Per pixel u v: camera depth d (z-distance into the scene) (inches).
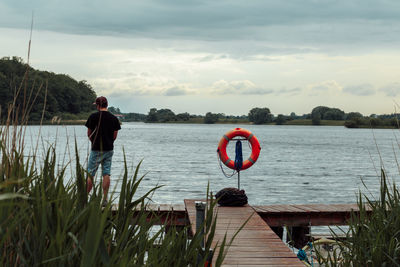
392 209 140.3
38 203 71.8
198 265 91.7
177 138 2920.8
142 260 86.2
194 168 1011.3
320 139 3380.9
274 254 184.2
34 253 68.2
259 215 273.4
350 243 146.2
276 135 4222.4
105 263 66.4
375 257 127.4
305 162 1273.4
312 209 287.1
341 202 588.4
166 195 593.9
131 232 91.9
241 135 331.3
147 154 1445.6
